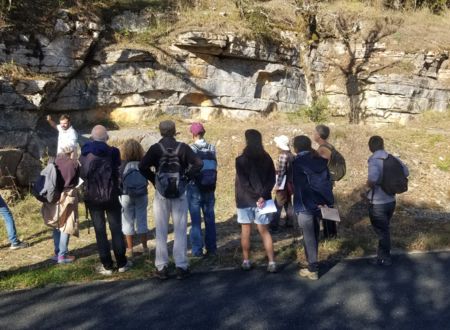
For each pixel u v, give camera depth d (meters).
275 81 14.18
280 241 7.04
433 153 11.41
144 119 12.31
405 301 5.01
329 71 15.56
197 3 14.13
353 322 4.55
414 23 16.58
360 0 17.61
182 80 12.70
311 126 12.00
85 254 6.67
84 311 4.81
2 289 5.36
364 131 11.70
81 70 11.52
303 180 5.59
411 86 14.84
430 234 7.23
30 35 10.40
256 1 14.66
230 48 12.83
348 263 6.17
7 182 9.16
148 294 5.20
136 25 12.59
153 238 7.37
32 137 9.97
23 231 7.82
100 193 5.51
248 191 5.70
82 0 11.75
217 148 11.20
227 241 7.08
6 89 9.61
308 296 5.13
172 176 5.40
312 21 15.22
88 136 10.77
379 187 6.01
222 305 4.91
